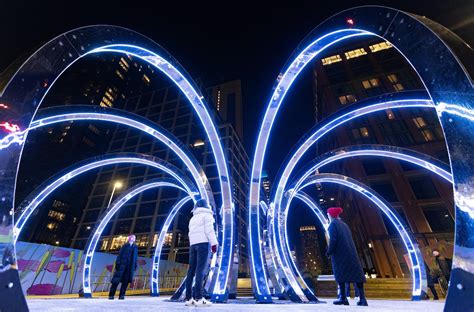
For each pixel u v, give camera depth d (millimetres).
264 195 8148
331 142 51219
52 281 11680
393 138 33531
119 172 70250
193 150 68750
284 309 3711
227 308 3912
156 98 87188
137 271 17922
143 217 61062
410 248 10461
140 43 4645
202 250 4551
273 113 6801
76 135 67625
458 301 1667
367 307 4469
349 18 3785
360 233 35281
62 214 61688
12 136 2332
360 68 45375
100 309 3373
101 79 81688
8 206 2184
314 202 12055
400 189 28734
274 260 7074
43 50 2764
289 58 5645
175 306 4211
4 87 2365
